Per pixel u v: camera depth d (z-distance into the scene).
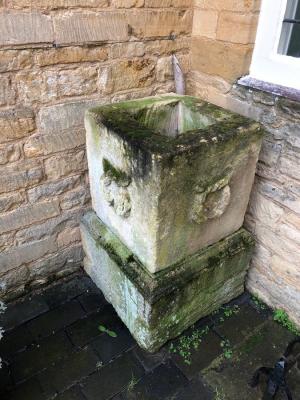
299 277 2.00
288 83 1.78
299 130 1.73
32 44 1.68
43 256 2.29
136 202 1.65
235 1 1.82
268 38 1.81
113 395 1.79
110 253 1.96
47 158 1.99
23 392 1.80
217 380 1.86
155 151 1.44
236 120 1.77
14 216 2.04
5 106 1.74
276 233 2.04
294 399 1.80
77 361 1.94
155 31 2.04
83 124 2.03
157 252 1.69
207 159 1.59
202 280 1.93
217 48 2.03
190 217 1.72
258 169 2.01
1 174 1.88
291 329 2.13
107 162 1.79
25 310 2.23
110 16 1.84
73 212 2.27
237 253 2.04
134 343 2.04
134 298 1.85
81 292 2.36
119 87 2.07
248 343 2.05
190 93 2.36
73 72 1.86
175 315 1.93
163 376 1.88
